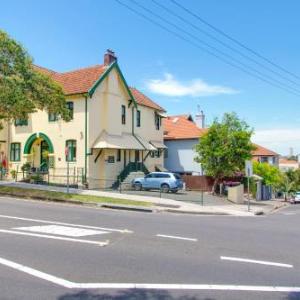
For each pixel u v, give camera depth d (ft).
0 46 82.69
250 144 119.24
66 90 109.91
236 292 23.09
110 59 118.11
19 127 119.24
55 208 63.00
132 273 26.43
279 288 24.12
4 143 121.70
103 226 45.93
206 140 119.96
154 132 141.08
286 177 184.65
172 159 156.56
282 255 33.71
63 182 109.81
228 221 60.49
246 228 51.26
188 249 34.53
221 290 23.36
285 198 172.65
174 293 22.59
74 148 109.81
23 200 75.05
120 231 42.57
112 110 116.37
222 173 121.70
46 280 24.43
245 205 102.83
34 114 116.57
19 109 83.30
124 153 122.52
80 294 22.06
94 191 91.76
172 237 40.22
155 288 23.40
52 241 35.94
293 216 80.64
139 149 122.42
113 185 115.85
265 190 152.76
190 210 74.95
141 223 50.03
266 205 115.96
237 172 127.24
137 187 114.62
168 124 166.09
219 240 39.88
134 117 127.95
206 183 131.75
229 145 118.01
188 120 169.48
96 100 111.24
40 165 118.73
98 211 63.05
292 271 28.35
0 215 51.37
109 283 24.13
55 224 45.85
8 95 80.94
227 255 32.78
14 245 33.81
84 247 33.88
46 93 86.33
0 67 83.15
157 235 41.06
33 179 106.63
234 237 42.42
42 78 86.58
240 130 119.14
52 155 112.78
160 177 112.16
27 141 117.39
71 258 29.96
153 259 30.40
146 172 129.70
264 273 27.50
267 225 56.90
